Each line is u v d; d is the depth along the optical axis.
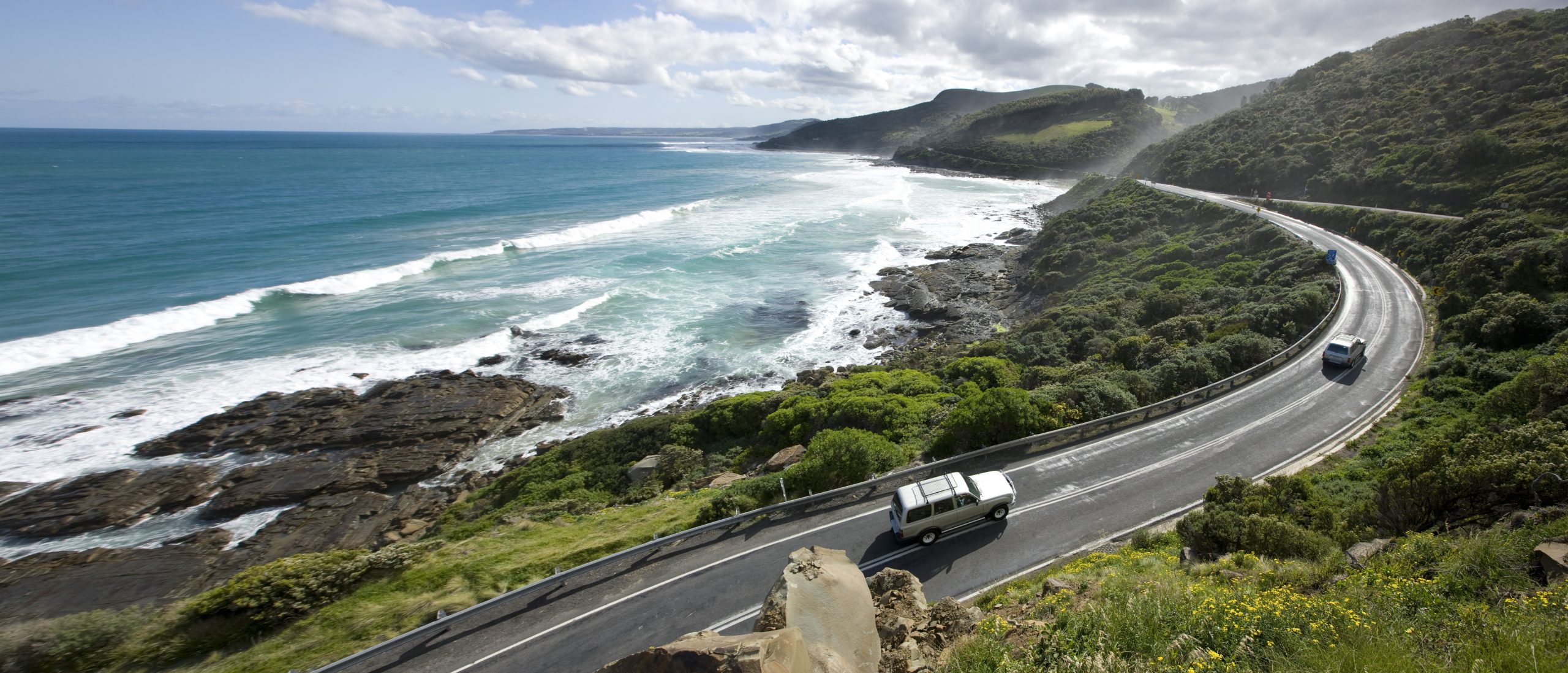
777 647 5.61
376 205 78.38
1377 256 43.50
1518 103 54.50
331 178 107.38
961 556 15.89
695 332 43.12
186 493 25.55
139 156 147.00
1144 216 64.81
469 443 30.47
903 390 29.08
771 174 140.50
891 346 42.41
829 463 19.31
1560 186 38.56
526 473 26.97
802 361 39.69
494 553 17.53
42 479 25.50
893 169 158.38
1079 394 24.30
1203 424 22.89
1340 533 13.15
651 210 81.62
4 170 102.38
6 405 29.52
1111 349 33.09
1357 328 31.89
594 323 43.53
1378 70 83.69
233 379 33.19
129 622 14.72
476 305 45.12
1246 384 26.58
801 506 18.44
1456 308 30.56
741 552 16.59
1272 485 16.38
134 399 30.84
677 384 36.53
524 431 31.86
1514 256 30.69
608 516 20.08
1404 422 21.23
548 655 13.74
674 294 49.59
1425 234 42.44
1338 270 40.16
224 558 22.73
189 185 89.00
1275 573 10.39
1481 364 22.95
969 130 179.88
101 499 24.72
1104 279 50.75
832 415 26.58
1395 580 7.87
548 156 196.38
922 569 15.49
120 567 21.89
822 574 8.50
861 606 8.19
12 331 34.59
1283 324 32.22
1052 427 21.83
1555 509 9.69
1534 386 18.00
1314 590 9.43
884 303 50.00
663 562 16.42
